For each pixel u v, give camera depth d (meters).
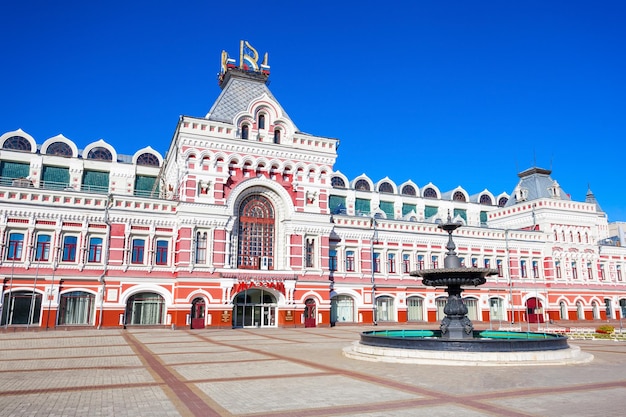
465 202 80.25
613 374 19.50
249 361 23.30
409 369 20.56
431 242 63.81
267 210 53.16
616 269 74.94
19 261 44.22
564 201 72.25
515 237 68.69
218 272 48.47
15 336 38.22
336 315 56.69
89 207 47.28
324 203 54.72
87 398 14.80
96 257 47.19
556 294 68.94
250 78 57.81
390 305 60.38
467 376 18.80
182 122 49.22
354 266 58.84
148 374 19.38
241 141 51.31
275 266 52.22
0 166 56.09
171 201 49.94
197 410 13.27
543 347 23.38
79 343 32.81
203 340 35.38
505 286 66.75
